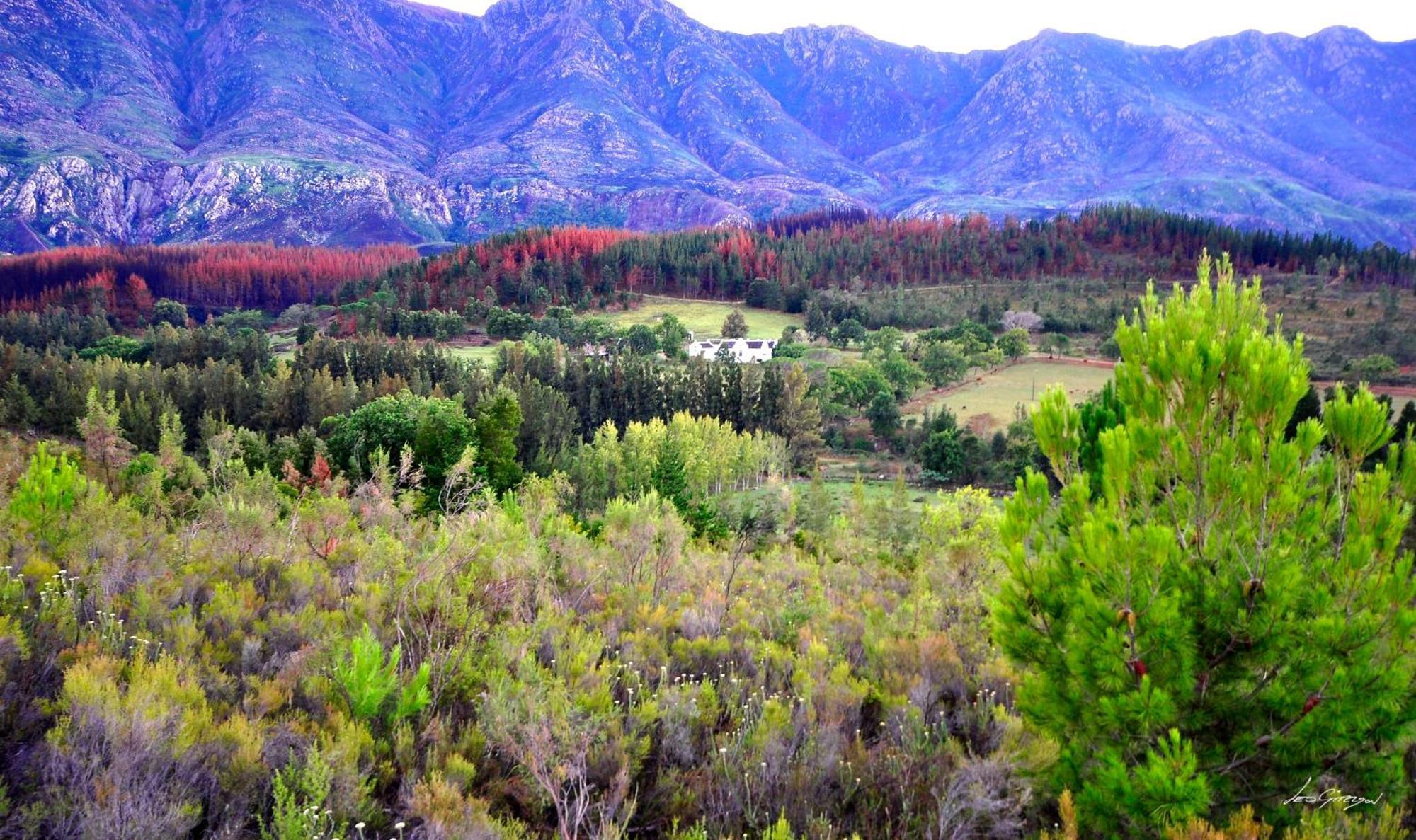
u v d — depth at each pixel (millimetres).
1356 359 90812
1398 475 5008
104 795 4074
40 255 190875
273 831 4371
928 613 9711
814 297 157250
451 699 6375
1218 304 5684
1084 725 5047
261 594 8273
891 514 24953
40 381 72812
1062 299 149500
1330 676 4488
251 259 193625
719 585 11055
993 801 4980
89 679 4785
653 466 46188
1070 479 5828
